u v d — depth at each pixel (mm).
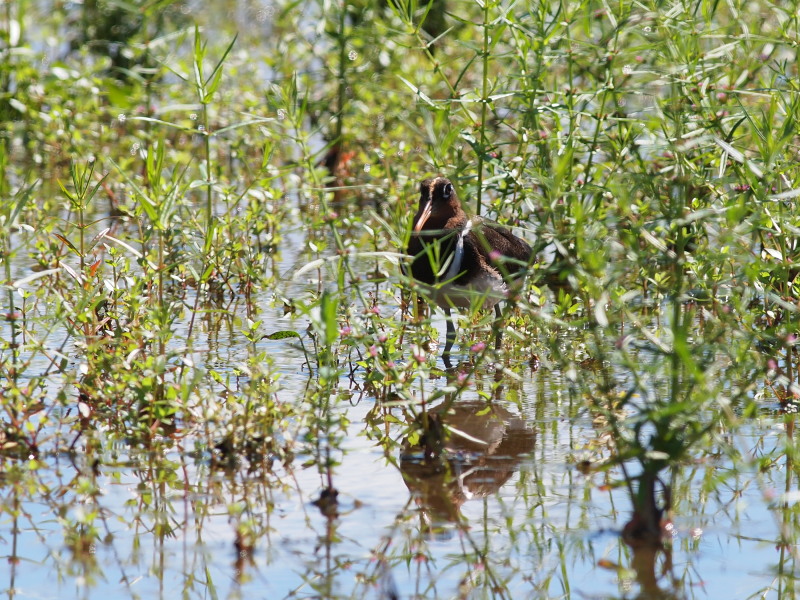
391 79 21812
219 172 18484
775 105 10812
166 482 8750
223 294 14648
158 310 10711
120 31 24125
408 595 7086
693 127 11633
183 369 10219
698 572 7352
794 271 12062
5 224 11438
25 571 7328
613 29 12211
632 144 12125
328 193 16359
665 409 7406
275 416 9438
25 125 20266
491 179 13445
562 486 8789
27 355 11570
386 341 10273
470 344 11016
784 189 11617
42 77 21031
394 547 7758
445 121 15320
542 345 12078
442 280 12727
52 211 18219
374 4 19578
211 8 28609
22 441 9141
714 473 8938
